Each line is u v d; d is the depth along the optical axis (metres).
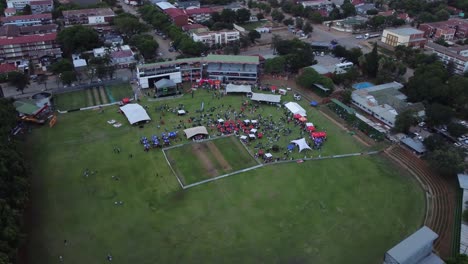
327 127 156.50
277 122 158.88
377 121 161.12
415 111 153.50
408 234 102.81
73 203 112.12
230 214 109.19
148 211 109.81
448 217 108.25
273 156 136.25
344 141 146.75
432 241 91.31
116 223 105.19
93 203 112.38
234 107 170.62
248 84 194.00
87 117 161.00
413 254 87.88
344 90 183.12
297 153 138.38
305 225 105.75
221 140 145.75
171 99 177.75
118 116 162.00
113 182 121.56
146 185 120.62
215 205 112.56
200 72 196.88
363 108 169.50
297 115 160.75
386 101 169.38
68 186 119.12
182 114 162.88
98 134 148.25
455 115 157.12
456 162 121.00
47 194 115.38
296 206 112.75
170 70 189.38
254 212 110.12
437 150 127.50
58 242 98.31
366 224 106.38
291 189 119.88
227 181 123.06
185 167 129.75
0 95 173.88
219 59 196.62
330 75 196.50
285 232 103.25
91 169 127.31
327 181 124.00
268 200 114.94
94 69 193.12
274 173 127.38
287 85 195.75
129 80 196.38
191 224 105.38
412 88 172.75
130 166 129.50
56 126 153.62
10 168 108.31
